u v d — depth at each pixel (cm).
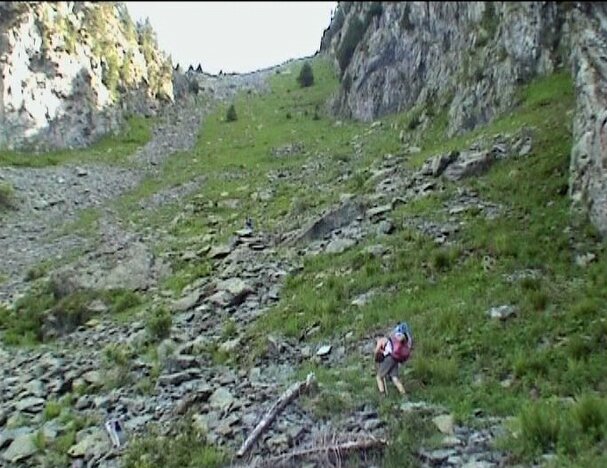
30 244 3681
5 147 5672
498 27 4291
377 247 2289
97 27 8150
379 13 8000
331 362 1627
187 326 2067
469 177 2831
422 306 1777
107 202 4700
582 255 1847
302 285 2194
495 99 3794
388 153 4525
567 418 1098
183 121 8475
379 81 6975
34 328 2361
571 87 3262
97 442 1367
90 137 6631
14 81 5928
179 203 4378
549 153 2670
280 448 1181
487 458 1052
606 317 1490
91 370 1841
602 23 3025
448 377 1402
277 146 6212
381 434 1173
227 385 1564
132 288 2586
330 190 3656
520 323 1561
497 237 2081
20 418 1563
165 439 1300
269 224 3203
